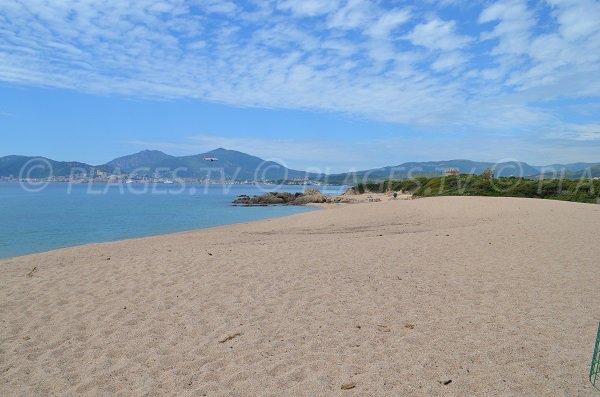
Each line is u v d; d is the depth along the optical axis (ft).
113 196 234.38
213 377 15.34
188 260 35.40
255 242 48.39
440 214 77.61
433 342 17.63
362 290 25.36
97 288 27.58
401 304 22.68
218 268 31.94
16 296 26.45
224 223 102.47
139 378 15.48
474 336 18.16
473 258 33.88
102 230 87.04
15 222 100.17
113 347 18.20
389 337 18.30
